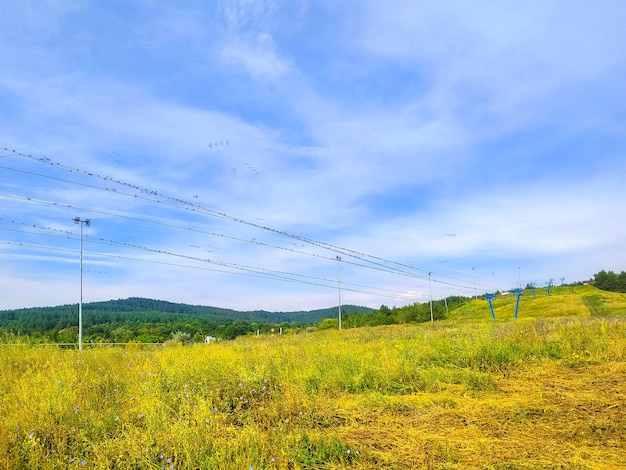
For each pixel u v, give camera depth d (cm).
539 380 706
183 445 416
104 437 461
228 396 630
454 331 1852
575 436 454
